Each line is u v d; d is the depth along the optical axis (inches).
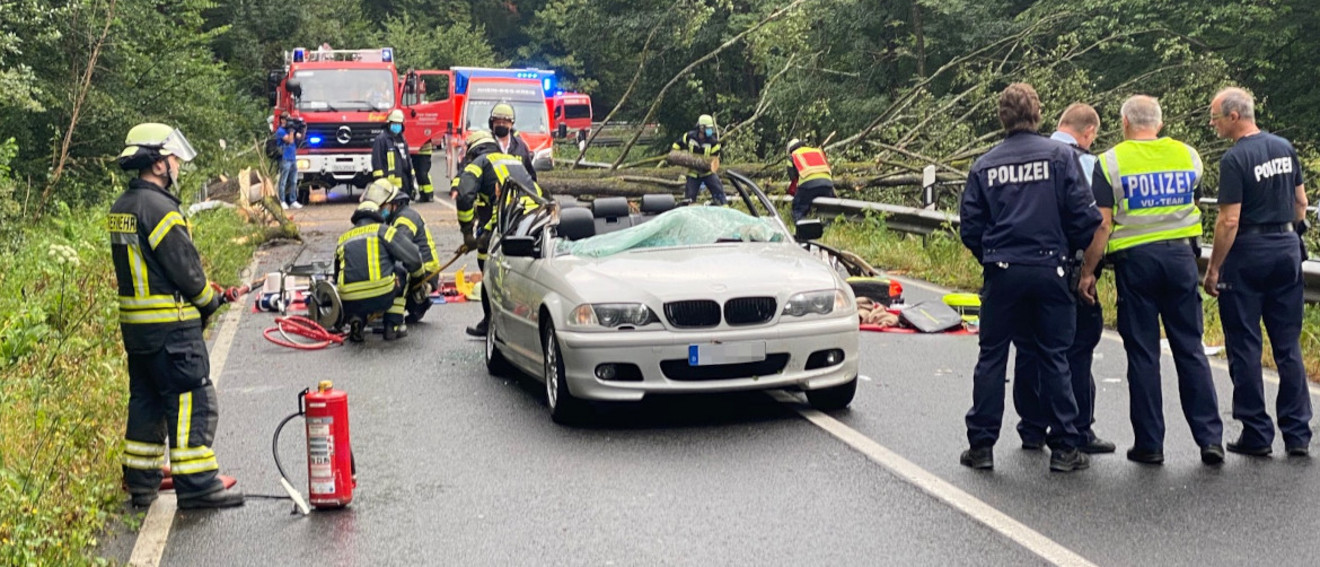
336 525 242.4
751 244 357.4
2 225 609.0
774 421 315.9
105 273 494.0
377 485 268.7
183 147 258.2
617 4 1599.4
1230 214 269.1
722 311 306.8
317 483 250.7
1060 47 1006.4
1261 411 273.1
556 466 279.7
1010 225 262.2
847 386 322.7
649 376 305.7
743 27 1533.0
